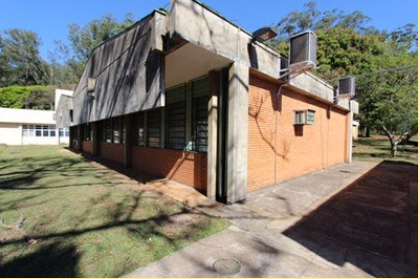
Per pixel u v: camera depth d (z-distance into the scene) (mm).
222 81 5062
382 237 3359
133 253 2779
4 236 3170
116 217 3943
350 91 9086
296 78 6777
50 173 8031
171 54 4250
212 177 5098
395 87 13195
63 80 51125
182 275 2383
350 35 23594
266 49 5484
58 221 3732
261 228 3625
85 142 16281
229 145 4730
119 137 10922
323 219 4031
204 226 3627
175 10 3529
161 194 5441
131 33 5352
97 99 7824
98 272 2395
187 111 6395
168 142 7293
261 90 5859
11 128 23906
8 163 10391
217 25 4223
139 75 4930
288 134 7129
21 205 4539
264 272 2475
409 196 5504
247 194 5484
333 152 10719
